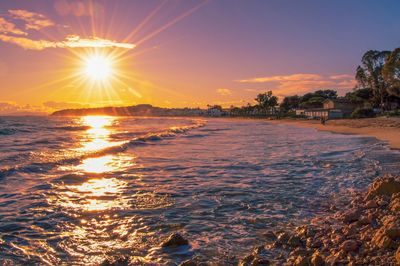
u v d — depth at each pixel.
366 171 17.88
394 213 8.92
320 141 39.66
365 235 7.43
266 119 163.12
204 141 41.00
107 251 7.82
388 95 107.12
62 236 8.81
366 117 99.94
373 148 29.30
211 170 19.27
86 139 45.94
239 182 15.77
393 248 6.45
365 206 10.16
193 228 9.34
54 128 75.94
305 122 110.81
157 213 10.86
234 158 24.47
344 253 6.62
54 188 14.50
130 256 7.51
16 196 13.02
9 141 40.50
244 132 63.09
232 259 7.22
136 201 12.41
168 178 16.91
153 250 7.83
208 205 11.78
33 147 33.59
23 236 8.79
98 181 16.12
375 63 108.38
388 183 11.22
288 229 9.06
